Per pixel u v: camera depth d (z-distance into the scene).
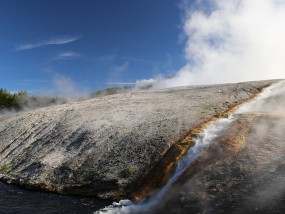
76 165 28.94
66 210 21.86
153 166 25.61
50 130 39.31
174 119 33.41
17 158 34.66
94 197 24.27
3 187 28.14
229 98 41.69
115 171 26.48
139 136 30.73
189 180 22.17
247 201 18.14
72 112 44.69
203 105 38.81
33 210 22.09
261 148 22.94
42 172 29.33
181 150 25.89
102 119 38.31
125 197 23.36
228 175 21.14
